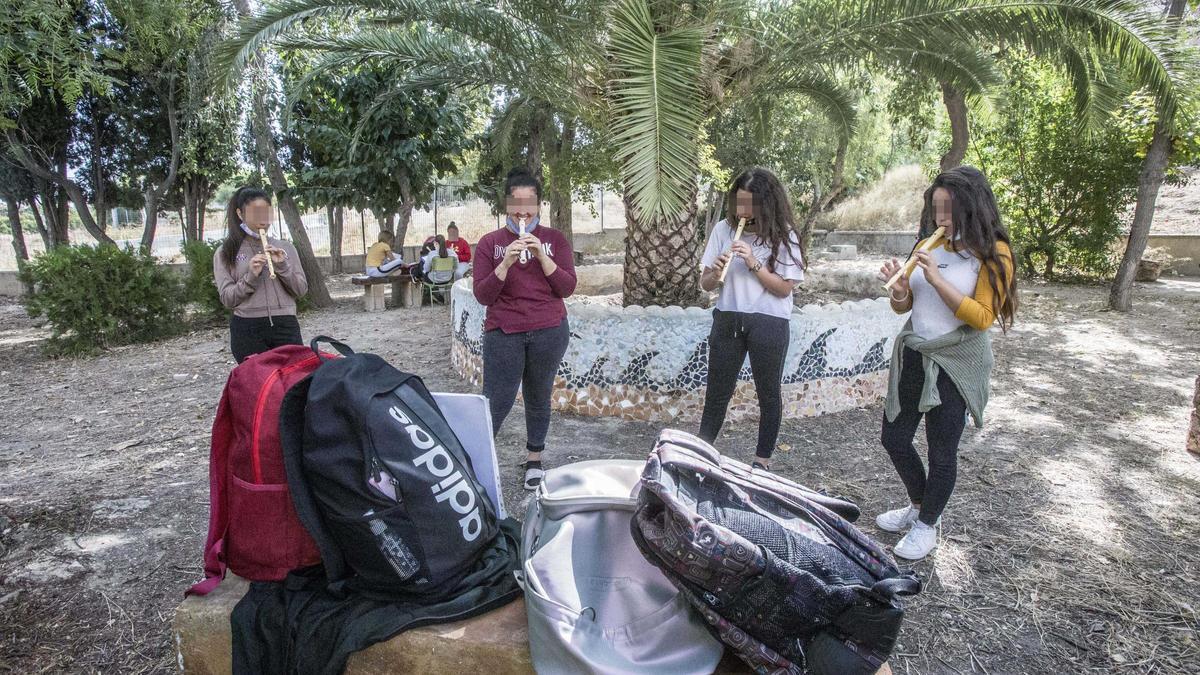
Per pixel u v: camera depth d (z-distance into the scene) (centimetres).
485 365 356
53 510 357
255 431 193
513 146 1284
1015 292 275
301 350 212
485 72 613
